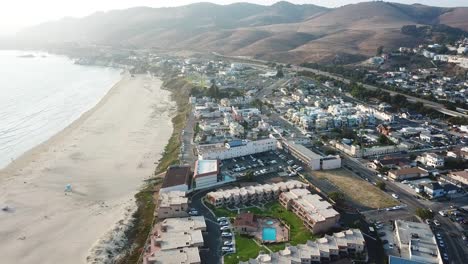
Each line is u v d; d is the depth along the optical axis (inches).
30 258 4175.7
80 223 4874.5
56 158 6939.0
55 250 4313.5
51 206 5270.7
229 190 5196.9
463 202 5118.1
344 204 4980.3
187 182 5433.1
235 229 4434.1
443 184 5369.1
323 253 3882.9
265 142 6973.4
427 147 7140.8
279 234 4355.3
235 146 6752.0
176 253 3873.0
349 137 7652.6
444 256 3922.2
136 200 5438.0
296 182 5447.8
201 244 4087.1
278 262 3710.6
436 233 4362.7
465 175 5689.0
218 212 4835.1
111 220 4926.2
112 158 7007.9
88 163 6756.9
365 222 4596.5
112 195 5629.9
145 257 3868.1
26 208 5196.9
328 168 6215.6
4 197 5467.5
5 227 4741.6
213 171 5600.4
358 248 4005.9
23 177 6141.7
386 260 3836.1
